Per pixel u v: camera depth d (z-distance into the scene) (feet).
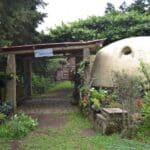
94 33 74.38
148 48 47.47
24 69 67.62
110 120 31.42
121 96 30.83
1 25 42.39
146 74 37.01
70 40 74.90
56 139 30.63
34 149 27.32
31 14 58.65
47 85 92.17
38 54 49.90
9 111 45.39
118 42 53.01
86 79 50.01
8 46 51.19
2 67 58.18
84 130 34.86
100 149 26.37
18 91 60.70
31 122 36.27
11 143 29.84
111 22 76.64
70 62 105.81
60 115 45.55
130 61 46.83
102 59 51.75
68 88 91.30
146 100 31.76
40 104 58.08
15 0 36.83
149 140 28.12
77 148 27.04
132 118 29.99
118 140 28.58
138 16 76.95
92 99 38.96
